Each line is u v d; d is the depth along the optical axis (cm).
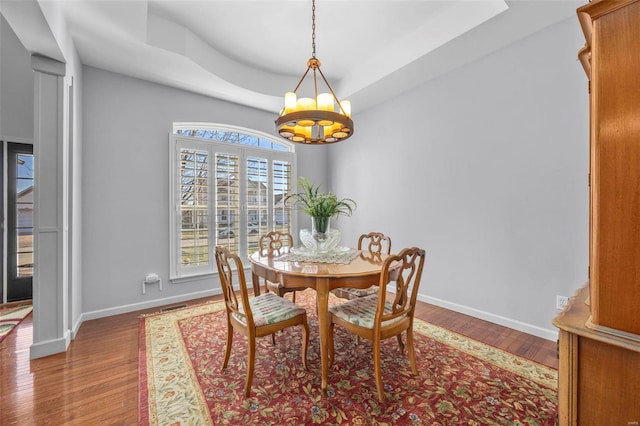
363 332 165
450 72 295
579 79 212
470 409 149
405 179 344
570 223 217
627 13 78
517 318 247
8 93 328
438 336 235
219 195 358
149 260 308
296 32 273
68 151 229
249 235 385
